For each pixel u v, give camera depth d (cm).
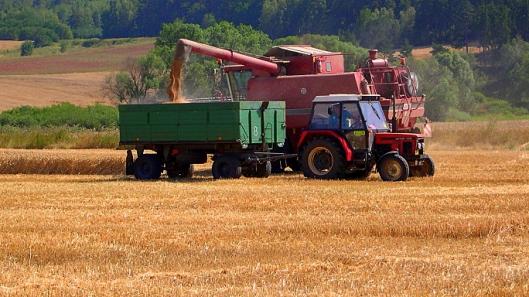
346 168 6675
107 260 3344
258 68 7706
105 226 4097
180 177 7156
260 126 6994
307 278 2966
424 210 4488
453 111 19225
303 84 7588
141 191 5612
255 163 6850
